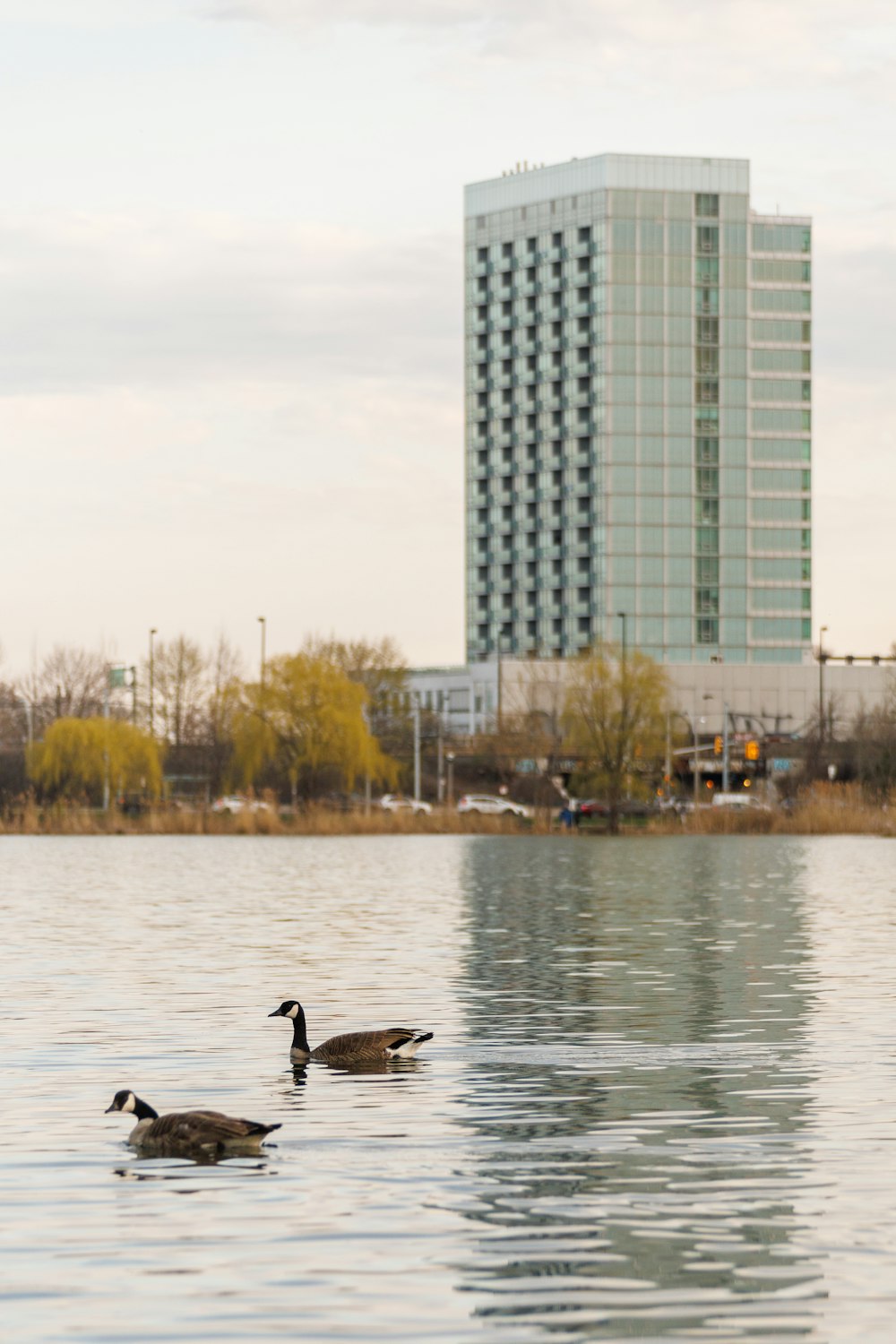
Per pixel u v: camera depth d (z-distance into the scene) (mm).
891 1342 12664
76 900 54812
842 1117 20219
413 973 34625
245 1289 13898
